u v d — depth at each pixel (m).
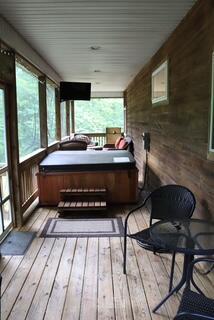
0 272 2.81
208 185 2.74
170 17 3.43
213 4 2.56
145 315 2.22
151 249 2.59
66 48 4.82
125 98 11.33
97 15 3.31
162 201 2.93
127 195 4.96
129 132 9.84
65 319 2.18
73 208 4.38
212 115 2.58
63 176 4.86
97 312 2.25
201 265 2.84
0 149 3.58
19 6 2.99
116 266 2.92
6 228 3.68
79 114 15.41
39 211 4.65
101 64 6.29
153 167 5.55
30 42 4.40
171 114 4.12
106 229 3.88
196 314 1.49
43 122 6.03
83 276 2.75
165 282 2.64
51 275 2.77
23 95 4.98
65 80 8.92
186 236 2.12
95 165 4.89
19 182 3.94
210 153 2.63
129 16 3.36
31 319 2.18
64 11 3.16
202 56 2.85
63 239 3.57
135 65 6.45
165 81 4.40
